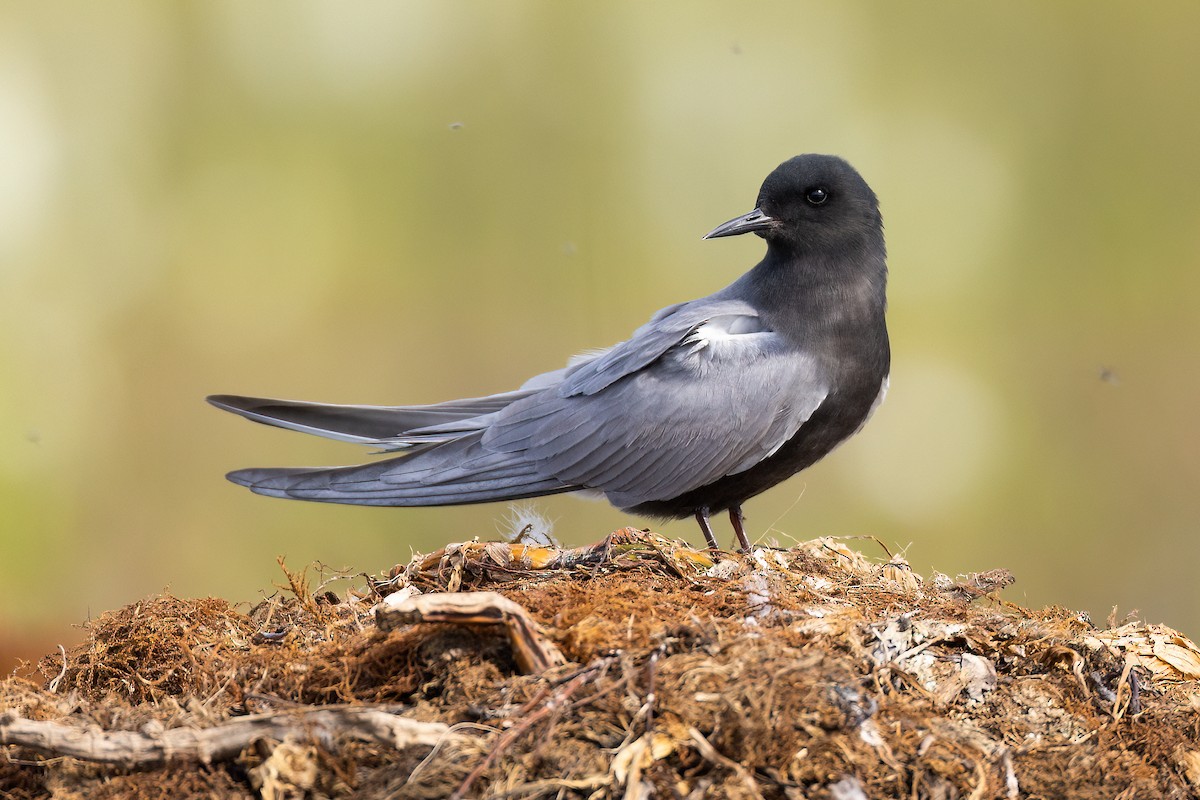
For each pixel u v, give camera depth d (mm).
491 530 14055
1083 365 17234
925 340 17469
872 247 7930
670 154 17969
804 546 6363
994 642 5070
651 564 5770
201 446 15641
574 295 17641
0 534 13297
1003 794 4410
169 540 14711
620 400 7840
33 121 15836
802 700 4352
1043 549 15898
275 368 16312
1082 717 4805
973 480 16281
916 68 18516
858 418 8016
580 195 17797
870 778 4266
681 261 17641
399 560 13953
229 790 4215
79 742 4250
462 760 4105
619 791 4070
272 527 14414
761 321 7965
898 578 6117
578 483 7980
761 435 7668
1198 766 4691
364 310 17062
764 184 7965
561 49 18000
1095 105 18391
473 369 17188
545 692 4332
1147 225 18016
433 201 17500
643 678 4395
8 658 11812
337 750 4250
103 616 5484
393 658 4719
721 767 4152
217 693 4766
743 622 4926
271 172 17031
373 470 7949
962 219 17891
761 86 18156
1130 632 5480
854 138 18047
